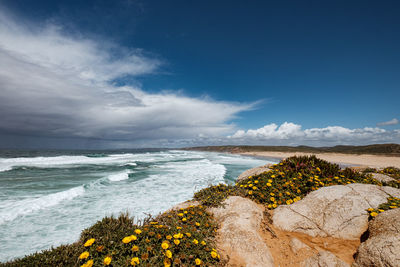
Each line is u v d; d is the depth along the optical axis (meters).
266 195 6.48
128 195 12.02
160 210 9.38
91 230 4.07
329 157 58.50
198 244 3.84
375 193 5.14
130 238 3.45
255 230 4.48
